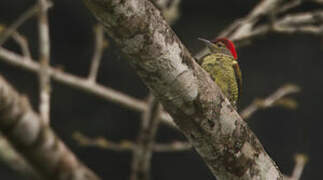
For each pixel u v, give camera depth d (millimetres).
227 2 30875
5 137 7777
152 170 31359
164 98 4910
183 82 4828
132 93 31203
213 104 4973
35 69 10961
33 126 7832
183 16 30953
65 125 30984
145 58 4699
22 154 7973
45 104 8648
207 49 10680
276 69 31766
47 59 9148
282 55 31766
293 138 31656
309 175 31594
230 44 10352
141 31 4590
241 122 5113
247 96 31578
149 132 8820
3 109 7535
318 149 31578
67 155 8211
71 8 30953
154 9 4637
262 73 31766
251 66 31797
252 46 31625
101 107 31219
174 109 4957
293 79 31766
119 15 4496
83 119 31094
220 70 10094
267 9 10055
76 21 31172
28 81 30734
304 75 31703
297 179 10453
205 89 4926
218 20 31109
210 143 5070
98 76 30922
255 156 5203
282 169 31656
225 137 5074
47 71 9000
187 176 31438
